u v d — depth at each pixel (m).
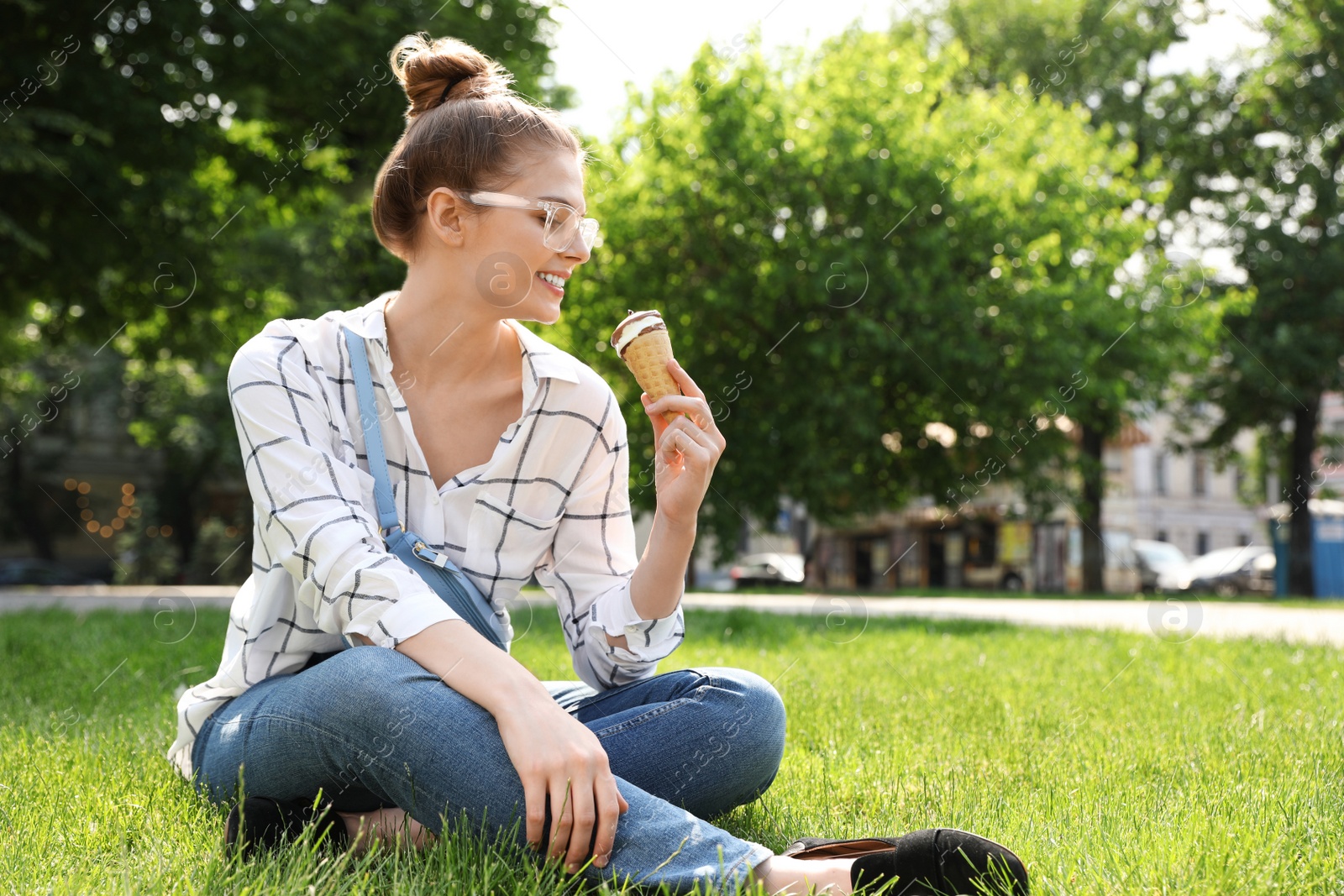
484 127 1.67
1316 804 1.92
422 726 1.45
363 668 1.49
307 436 1.64
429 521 1.74
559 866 1.41
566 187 1.70
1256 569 24.84
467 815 1.45
